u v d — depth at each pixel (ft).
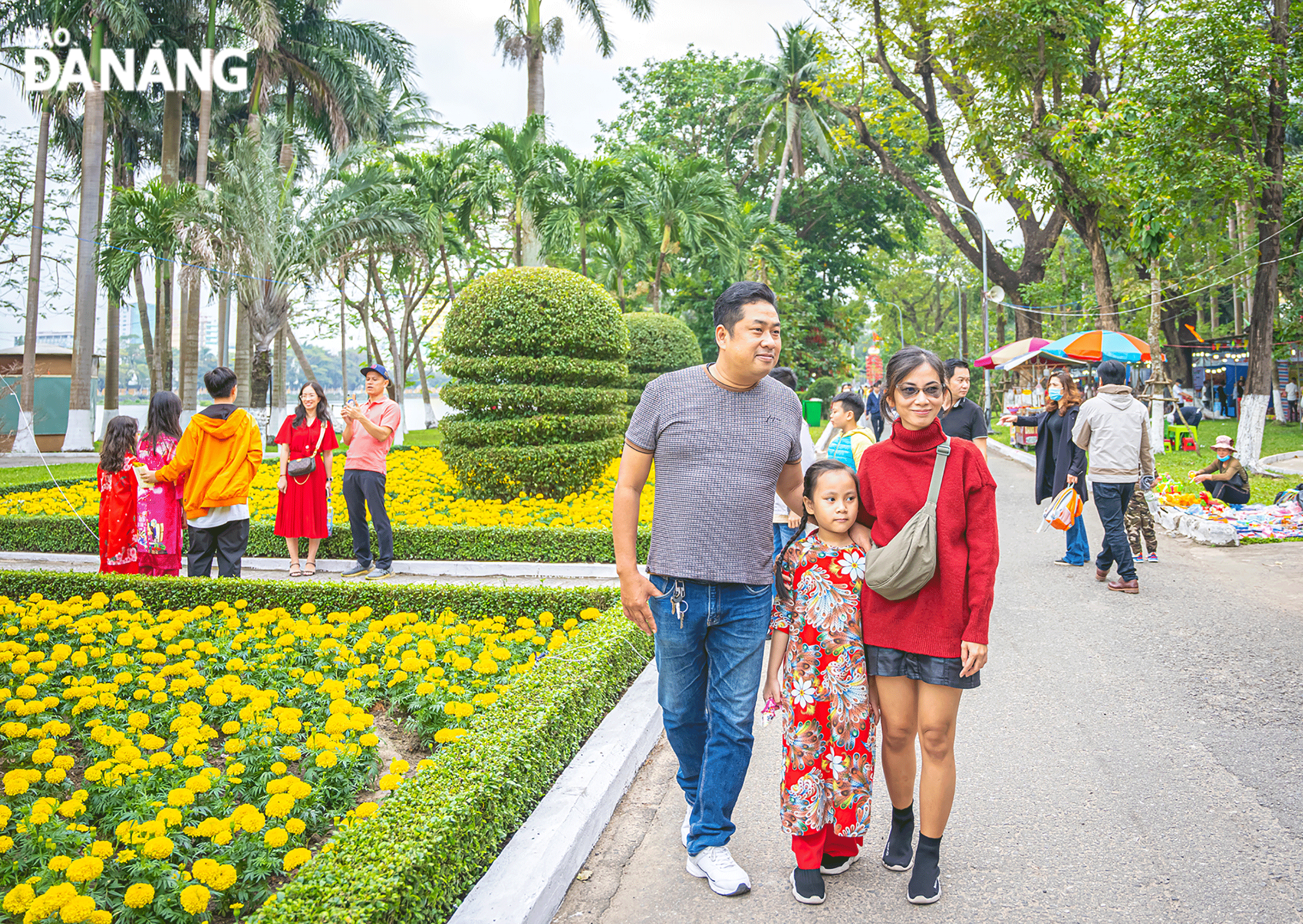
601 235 73.87
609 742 13.39
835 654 9.88
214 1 73.46
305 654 16.38
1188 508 33.83
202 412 22.61
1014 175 68.13
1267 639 19.01
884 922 9.34
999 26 62.80
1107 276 67.00
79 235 74.84
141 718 12.48
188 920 8.73
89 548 30.68
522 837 10.39
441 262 96.84
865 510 10.11
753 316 9.84
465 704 13.20
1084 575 26.23
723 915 9.61
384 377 27.71
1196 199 53.42
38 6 73.00
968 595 9.47
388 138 90.33
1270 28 50.26
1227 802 11.88
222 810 10.76
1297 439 70.03
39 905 8.05
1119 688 16.42
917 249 143.02
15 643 16.08
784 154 114.83
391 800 9.96
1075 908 9.49
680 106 131.54
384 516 27.58
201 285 66.90
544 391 36.40
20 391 83.76
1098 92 71.36
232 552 22.95
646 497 35.70
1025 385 75.36
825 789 9.86
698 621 10.07
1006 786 12.59
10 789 10.28
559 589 20.01
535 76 77.15
